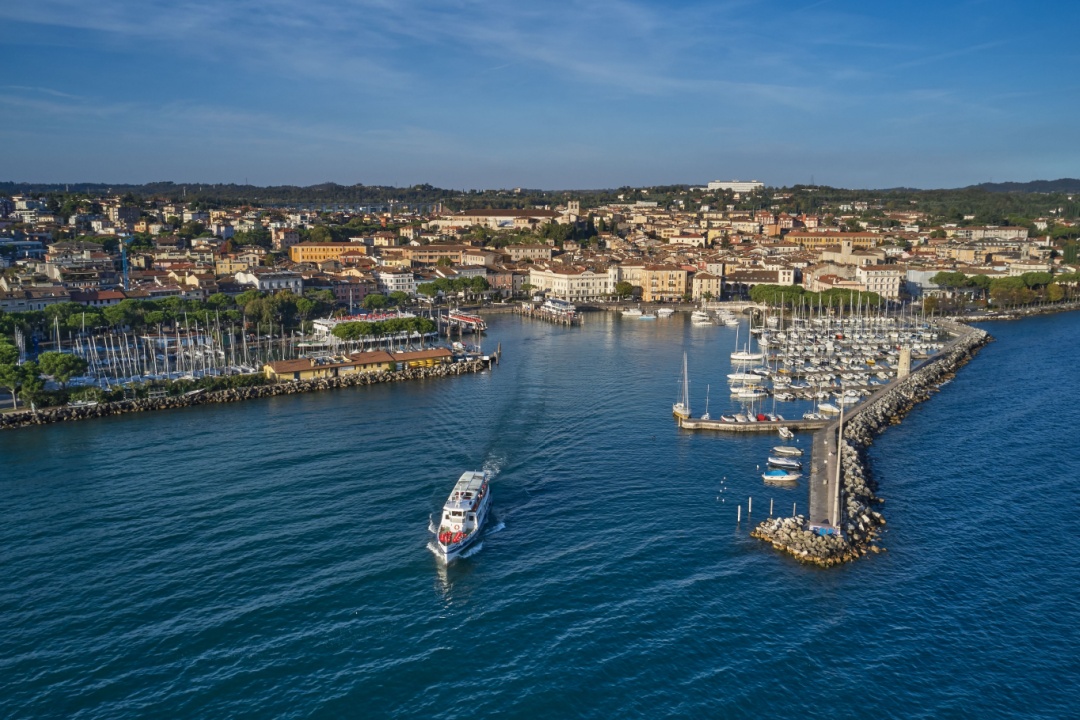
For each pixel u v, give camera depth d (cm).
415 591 12694
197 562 13475
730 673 10750
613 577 13162
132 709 10044
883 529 14938
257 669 10794
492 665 10925
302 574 13125
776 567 13462
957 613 12125
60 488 16600
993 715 10012
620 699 10275
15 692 10312
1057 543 14338
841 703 10194
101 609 12088
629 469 18125
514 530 14875
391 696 10312
